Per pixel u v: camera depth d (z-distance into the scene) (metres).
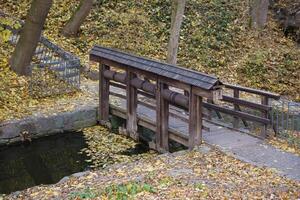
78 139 13.70
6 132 13.07
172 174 9.08
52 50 18.52
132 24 22.62
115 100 15.45
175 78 11.20
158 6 23.97
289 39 24.44
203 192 7.83
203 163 9.80
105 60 14.16
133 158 12.04
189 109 11.05
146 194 7.71
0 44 18.09
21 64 16.34
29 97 15.13
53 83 16.03
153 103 14.91
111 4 23.53
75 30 21.20
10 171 11.95
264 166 9.53
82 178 9.33
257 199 7.54
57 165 12.16
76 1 23.45
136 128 13.47
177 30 18.42
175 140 11.91
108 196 7.69
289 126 12.11
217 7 24.92
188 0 24.69
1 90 15.00
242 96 18.08
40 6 16.03
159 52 21.19
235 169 9.37
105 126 14.58
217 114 13.52
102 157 12.31
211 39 22.61
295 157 10.09
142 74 12.59
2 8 21.52
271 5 26.16
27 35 16.22
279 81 20.61
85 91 16.58
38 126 13.63
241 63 21.25
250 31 24.09
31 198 8.41
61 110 14.40
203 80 10.50
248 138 11.42
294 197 7.72
